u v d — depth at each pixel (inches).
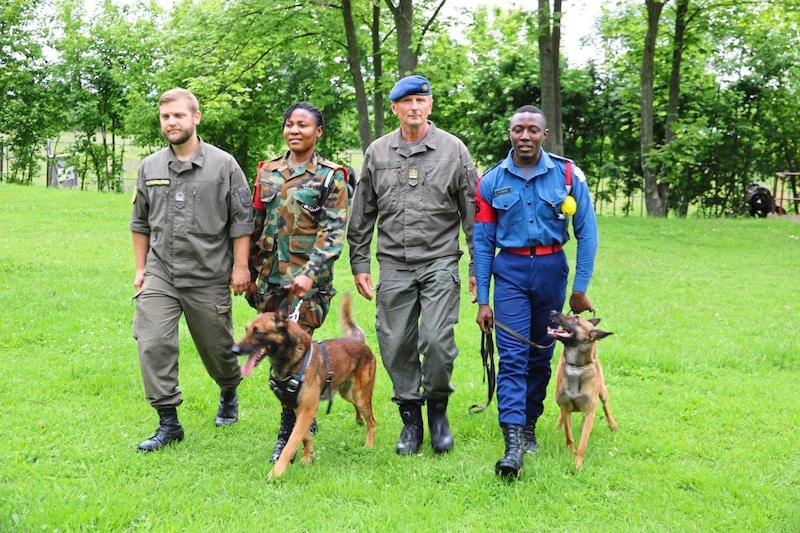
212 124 1198.9
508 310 185.3
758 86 1058.1
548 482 173.3
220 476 174.2
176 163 189.6
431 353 186.7
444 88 841.5
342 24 848.3
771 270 514.0
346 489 167.9
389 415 224.7
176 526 147.2
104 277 408.8
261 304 203.5
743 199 1076.5
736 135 1058.7
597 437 209.2
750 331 337.4
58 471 173.5
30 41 1266.0
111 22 1255.5
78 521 146.8
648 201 935.0
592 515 160.1
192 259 189.9
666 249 608.4
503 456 191.0
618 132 1101.7
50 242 529.0
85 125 1257.4
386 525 151.6
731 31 950.4
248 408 226.5
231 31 808.3
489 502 165.5
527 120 180.9
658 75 1027.9
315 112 196.5
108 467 176.4
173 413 193.2
